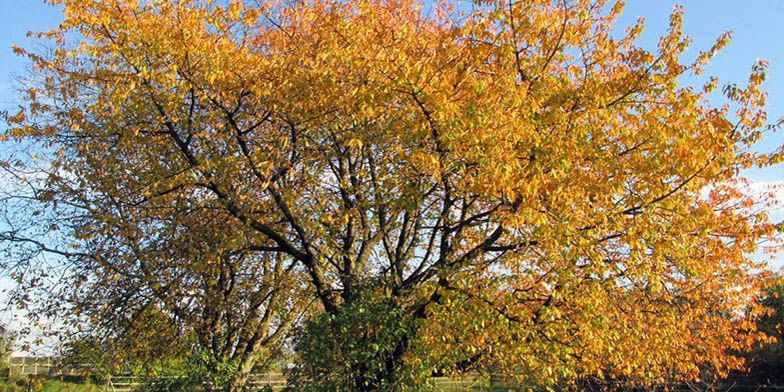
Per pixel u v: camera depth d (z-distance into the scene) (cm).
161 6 960
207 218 1157
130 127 1091
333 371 957
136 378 1442
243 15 1017
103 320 1243
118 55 1005
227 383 1380
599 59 928
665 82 860
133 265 1203
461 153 849
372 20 928
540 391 1127
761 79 852
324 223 1156
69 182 1219
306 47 1044
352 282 1126
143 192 1110
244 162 1067
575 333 897
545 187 806
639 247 830
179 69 985
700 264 926
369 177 1234
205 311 1355
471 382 1098
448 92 827
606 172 873
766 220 947
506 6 894
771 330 2108
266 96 1021
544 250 847
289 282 1502
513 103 814
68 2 916
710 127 852
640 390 1239
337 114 1048
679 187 835
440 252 1098
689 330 1230
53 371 1391
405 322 966
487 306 859
